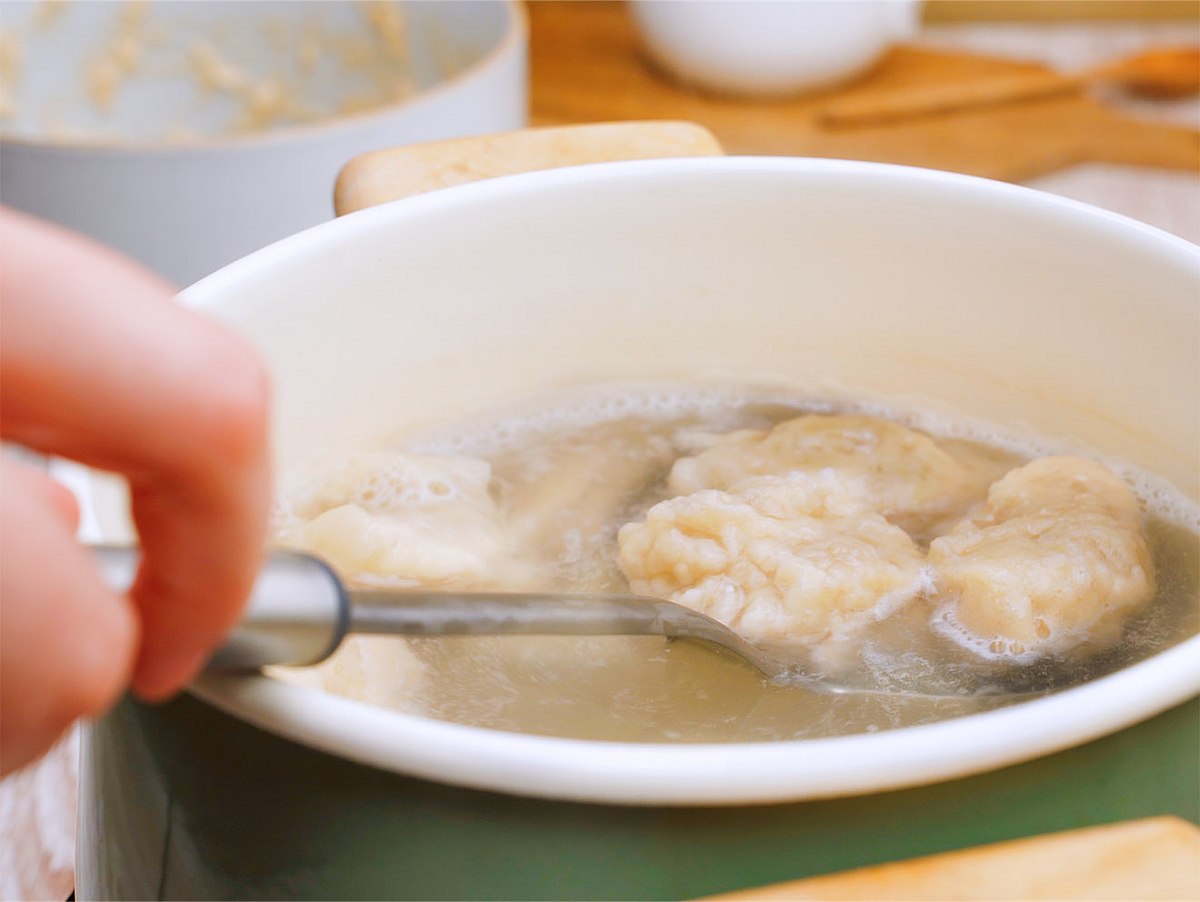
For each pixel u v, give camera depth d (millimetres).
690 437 469
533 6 1071
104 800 319
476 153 478
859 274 449
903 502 437
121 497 340
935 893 237
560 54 998
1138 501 432
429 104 663
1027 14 1082
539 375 464
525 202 432
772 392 475
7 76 934
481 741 276
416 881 281
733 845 276
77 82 953
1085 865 241
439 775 276
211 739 291
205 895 297
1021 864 242
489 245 435
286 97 980
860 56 898
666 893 276
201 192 649
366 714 280
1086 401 437
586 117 907
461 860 279
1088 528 408
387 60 939
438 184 469
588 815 275
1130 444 432
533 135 485
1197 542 420
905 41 1008
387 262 423
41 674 213
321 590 281
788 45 878
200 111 985
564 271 447
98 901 328
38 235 208
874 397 468
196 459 211
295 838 286
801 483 427
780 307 459
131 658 228
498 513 444
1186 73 920
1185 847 244
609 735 367
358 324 427
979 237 432
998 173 832
